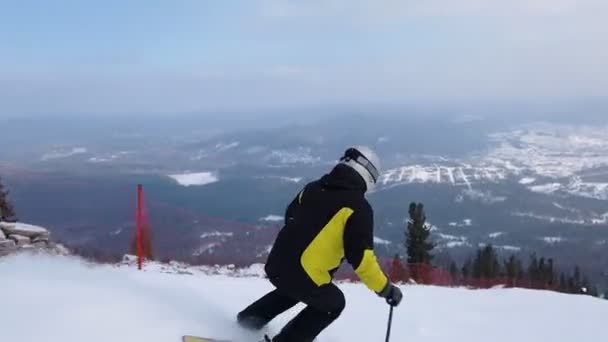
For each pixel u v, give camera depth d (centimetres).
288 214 328
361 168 303
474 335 448
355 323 443
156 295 392
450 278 909
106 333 318
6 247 696
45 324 315
